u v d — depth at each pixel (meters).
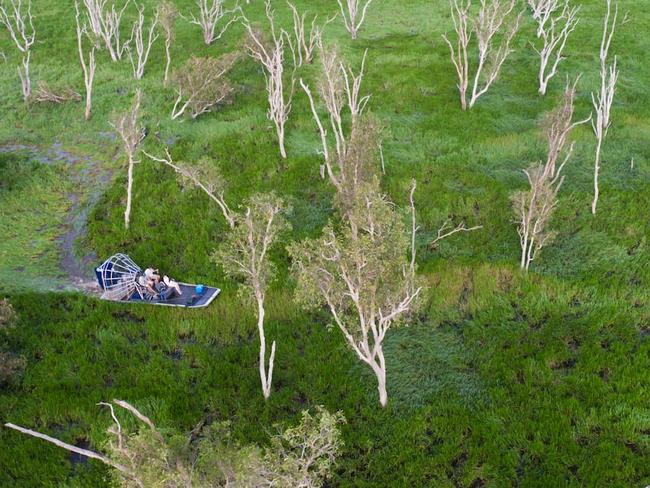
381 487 18.89
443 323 25.36
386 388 22.30
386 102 40.88
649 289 25.75
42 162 36.28
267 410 21.36
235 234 22.33
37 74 45.81
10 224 31.38
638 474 18.75
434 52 47.84
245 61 46.72
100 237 29.97
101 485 18.81
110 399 21.83
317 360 23.55
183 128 38.75
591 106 39.22
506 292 26.31
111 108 41.31
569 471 19.09
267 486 16.02
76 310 25.86
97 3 48.25
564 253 28.09
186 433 20.48
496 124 37.94
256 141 36.75
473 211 30.94
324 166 33.94
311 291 19.89
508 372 22.38
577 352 23.45
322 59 34.62
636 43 47.91
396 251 19.80
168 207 31.95
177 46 50.12
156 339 24.50
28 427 20.95
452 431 20.42
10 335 24.27
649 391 21.28
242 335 24.92
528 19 52.88
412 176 33.28
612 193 31.22
